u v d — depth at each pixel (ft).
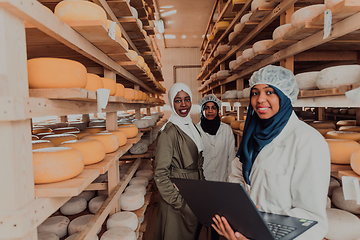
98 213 3.47
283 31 4.91
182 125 4.57
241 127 8.00
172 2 15.94
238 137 8.68
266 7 5.86
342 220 3.43
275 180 2.80
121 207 5.20
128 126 5.52
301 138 2.66
